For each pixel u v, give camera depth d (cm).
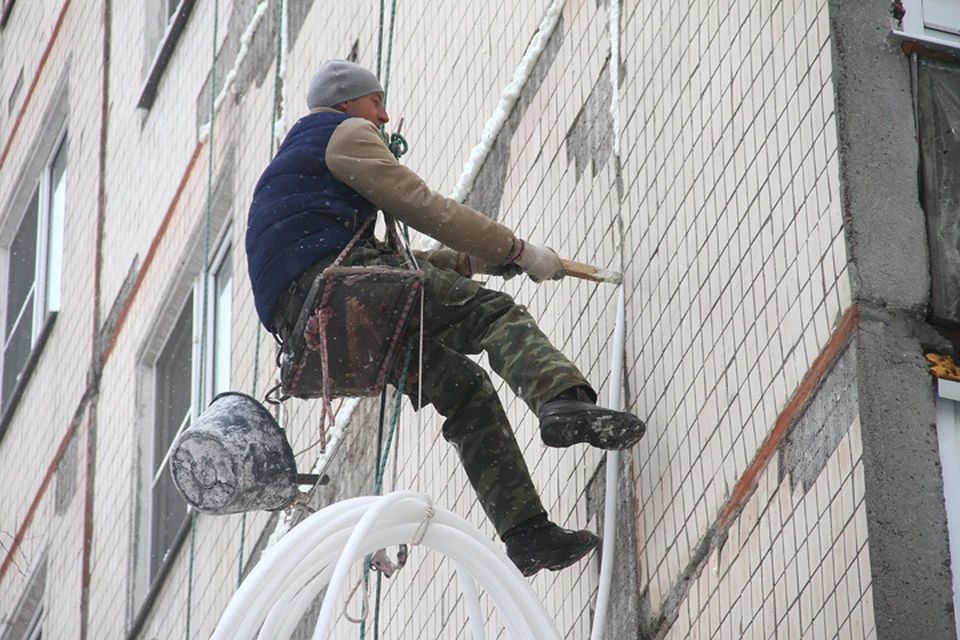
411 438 2523
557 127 2227
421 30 2723
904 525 1549
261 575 1725
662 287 1914
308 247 1797
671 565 1820
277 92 3228
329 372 1838
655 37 2016
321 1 3147
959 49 1712
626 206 2016
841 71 1689
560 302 2139
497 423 1892
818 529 1605
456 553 1791
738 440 1742
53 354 4219
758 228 1759
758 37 1809
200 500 1878
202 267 3491
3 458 4444
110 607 3566
